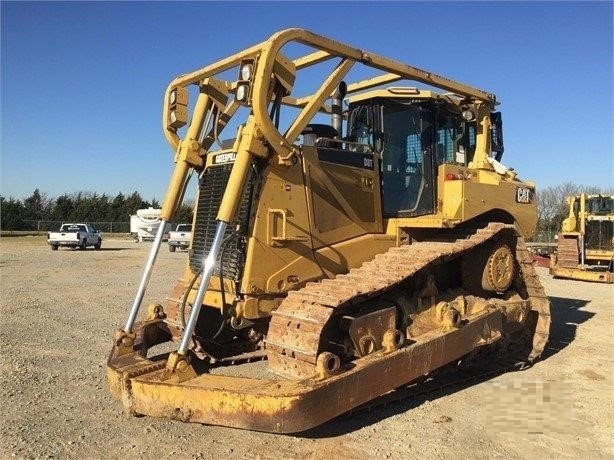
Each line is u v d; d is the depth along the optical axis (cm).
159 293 1205
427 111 632
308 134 566
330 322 475
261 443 420
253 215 484
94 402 503
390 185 619
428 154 627
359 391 429
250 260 478
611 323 933
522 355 674
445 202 618
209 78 553
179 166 544
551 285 1539
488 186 639
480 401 528
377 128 628
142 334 539
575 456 410
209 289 509
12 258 2267
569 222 1841
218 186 528
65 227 3133
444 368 583
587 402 530
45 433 431
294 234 504
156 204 6769
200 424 454
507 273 641
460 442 430
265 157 478
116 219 6650
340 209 548
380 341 487
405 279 521
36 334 777
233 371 564
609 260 1795
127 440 420
